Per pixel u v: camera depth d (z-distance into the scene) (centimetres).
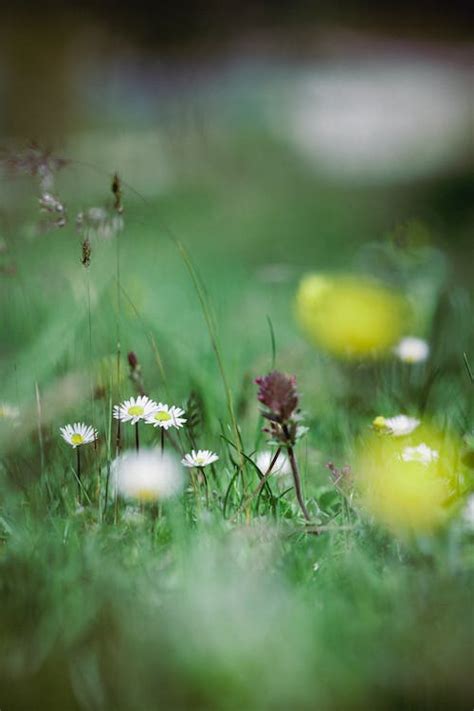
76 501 108
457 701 94
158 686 95
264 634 96
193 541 103
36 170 114
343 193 274
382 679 95
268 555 102
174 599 99
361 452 113
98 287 135
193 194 269
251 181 285
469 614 98
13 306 136
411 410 120
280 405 105
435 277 150
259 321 145
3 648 97
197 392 121
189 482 110
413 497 102
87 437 109
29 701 95
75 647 97
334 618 97
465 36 502
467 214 232
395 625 97
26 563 101
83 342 128
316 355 131
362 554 102
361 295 127
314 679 95
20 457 113
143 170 288
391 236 154
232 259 190
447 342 135
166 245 182
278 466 112
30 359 125
